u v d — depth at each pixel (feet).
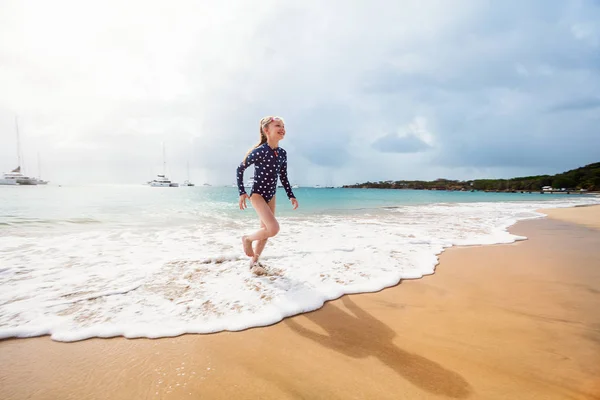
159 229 23.44
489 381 5.29
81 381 5.35
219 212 38.42
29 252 15.10
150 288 9.90
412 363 5.90
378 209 47.85
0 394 4.95
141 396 4.95
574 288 10.37
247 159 11.78
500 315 8.19
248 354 6.27
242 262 13.24
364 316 8.18
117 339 6.88
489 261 14.16
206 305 8.63
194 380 5.38
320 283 10.59
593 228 25.36
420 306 8.87
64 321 7.59
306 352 6.35
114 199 66.59
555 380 5.29
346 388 5.15
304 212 41.81
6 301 8.71
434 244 17.72
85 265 12.64
